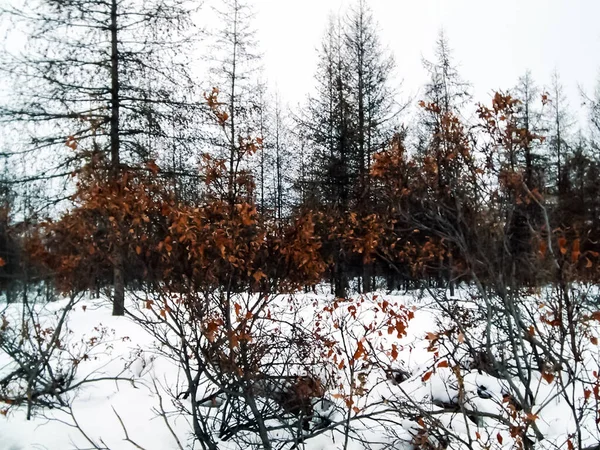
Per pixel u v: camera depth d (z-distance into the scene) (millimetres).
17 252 4406
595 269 2699
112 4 9578
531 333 2867
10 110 8648
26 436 4035
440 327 4883
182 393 4723
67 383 4871
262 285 3646
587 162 10438
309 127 15469
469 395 4766
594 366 4453
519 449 3037
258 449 4031
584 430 4223
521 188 3033
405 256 3777
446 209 3234
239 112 10430
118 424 4379
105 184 3523
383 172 3637
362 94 15977
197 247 3238
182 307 3959
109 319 7766
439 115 3596
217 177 3682
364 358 3633
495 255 3018
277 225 3729
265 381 4172
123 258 3490
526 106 15375
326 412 4863
